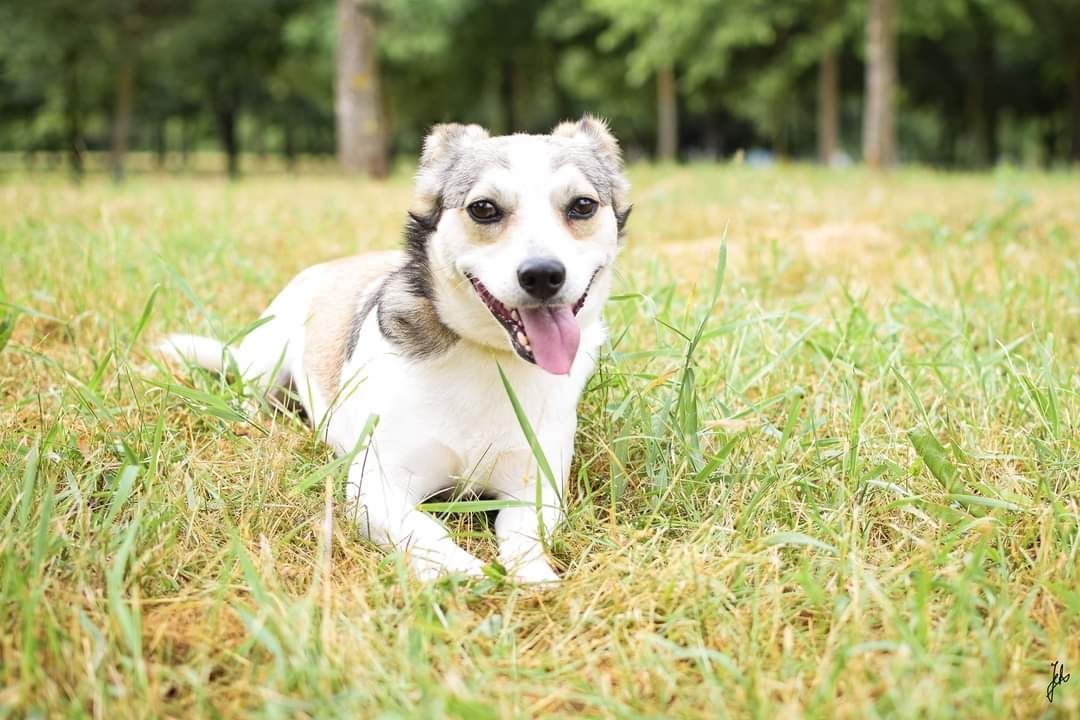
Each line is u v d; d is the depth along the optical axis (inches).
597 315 35.0
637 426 36.3
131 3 189.2
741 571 29.0
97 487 33.0
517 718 24.2
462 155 33.7
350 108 157.9
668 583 28.4
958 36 262.2
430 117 302.7
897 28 190.9
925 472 34.4
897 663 24.5
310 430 37.3
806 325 46.8
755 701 24.6
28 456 30.3
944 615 27.9
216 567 29.5
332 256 62.5
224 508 31.1
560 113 327.3
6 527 28.3
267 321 37.6
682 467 33.5
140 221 76.5
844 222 79.4
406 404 32.6
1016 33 227.6
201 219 75.5
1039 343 41.0
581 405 37.9
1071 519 30.8
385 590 28.9
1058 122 330.3
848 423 37.4
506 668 26.2
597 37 267.7
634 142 369.7
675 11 199.9
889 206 87.0
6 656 25.0
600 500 34.6
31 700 24.2
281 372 41.6
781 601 28.3
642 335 45.1
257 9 229.1
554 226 31.7
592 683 25.9
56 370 40.0
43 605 26.2
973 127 291.0
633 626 28.0
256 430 36.9
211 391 38.2
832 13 193.2
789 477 33.4
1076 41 245.4
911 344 46.8
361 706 24.6
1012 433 36.3
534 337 31.1
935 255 60.2
